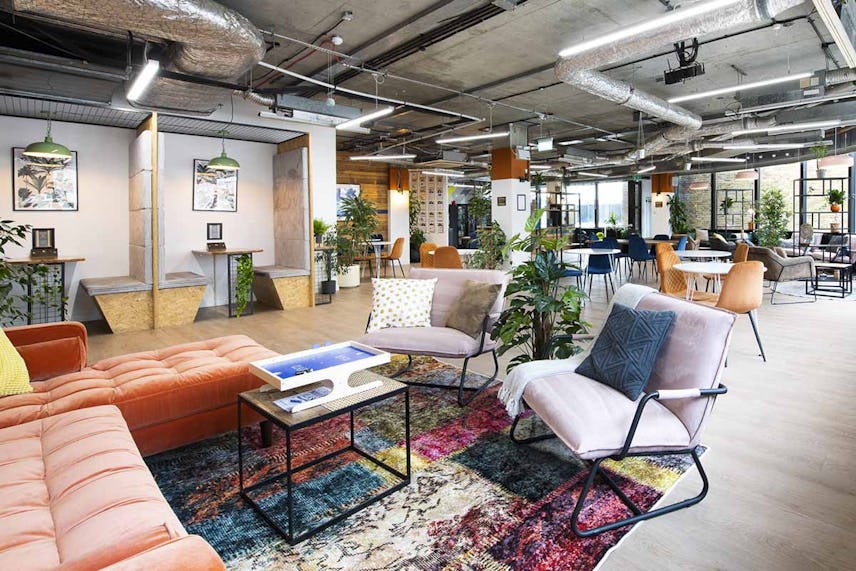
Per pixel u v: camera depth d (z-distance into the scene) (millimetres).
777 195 13211
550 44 6223
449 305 3855
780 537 1958
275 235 8203
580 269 7426
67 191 6418
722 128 9234
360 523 2094
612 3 5090
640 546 1924
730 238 13555
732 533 1989
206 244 7523
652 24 4301
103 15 3688
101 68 5586
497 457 2654
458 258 6742
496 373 3818
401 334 3473
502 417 3184
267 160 8117
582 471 2502
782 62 7105
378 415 3225
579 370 2611
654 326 2367
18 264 5492
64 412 2258
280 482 2424
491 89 8211
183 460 2646
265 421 2773
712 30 4496
